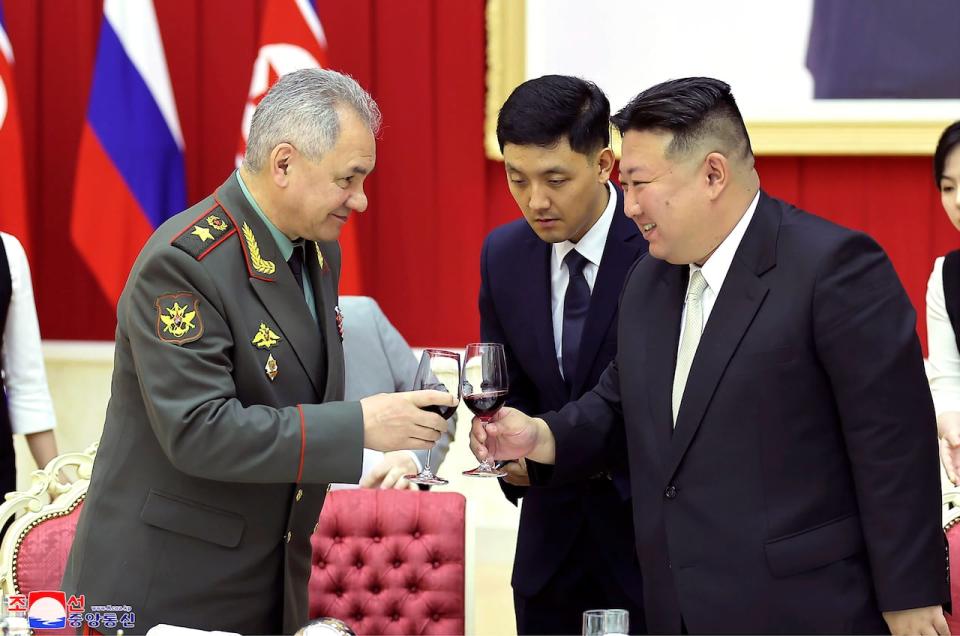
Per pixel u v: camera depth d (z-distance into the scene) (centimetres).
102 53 524
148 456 243
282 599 254
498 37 554
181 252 236
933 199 552
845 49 545
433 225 570
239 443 230
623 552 297
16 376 409
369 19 561
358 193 246
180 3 566
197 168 571
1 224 521
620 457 280
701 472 238
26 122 569
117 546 242
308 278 261
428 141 566
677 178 236
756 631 231
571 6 552
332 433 235
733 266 240
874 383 227
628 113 241
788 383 232
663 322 254
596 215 299
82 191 526
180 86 568
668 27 550
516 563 312
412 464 363
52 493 304
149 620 241
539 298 304
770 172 558
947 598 229
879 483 226
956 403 347
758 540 232
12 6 565
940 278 356
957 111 541
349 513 325
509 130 285
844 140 546
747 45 548
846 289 229
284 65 509
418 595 321
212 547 243
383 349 388
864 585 231
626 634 204
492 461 268
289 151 239
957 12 539
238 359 241
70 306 577
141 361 235
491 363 252
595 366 296
